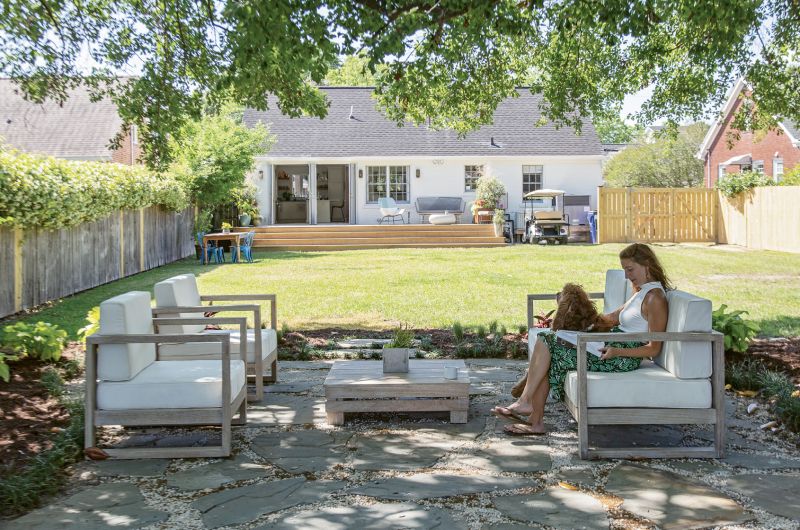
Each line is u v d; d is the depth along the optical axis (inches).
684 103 414.9
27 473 159.0
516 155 1059.3
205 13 332.8
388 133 1102.4
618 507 145.5
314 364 290.5
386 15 247.9
